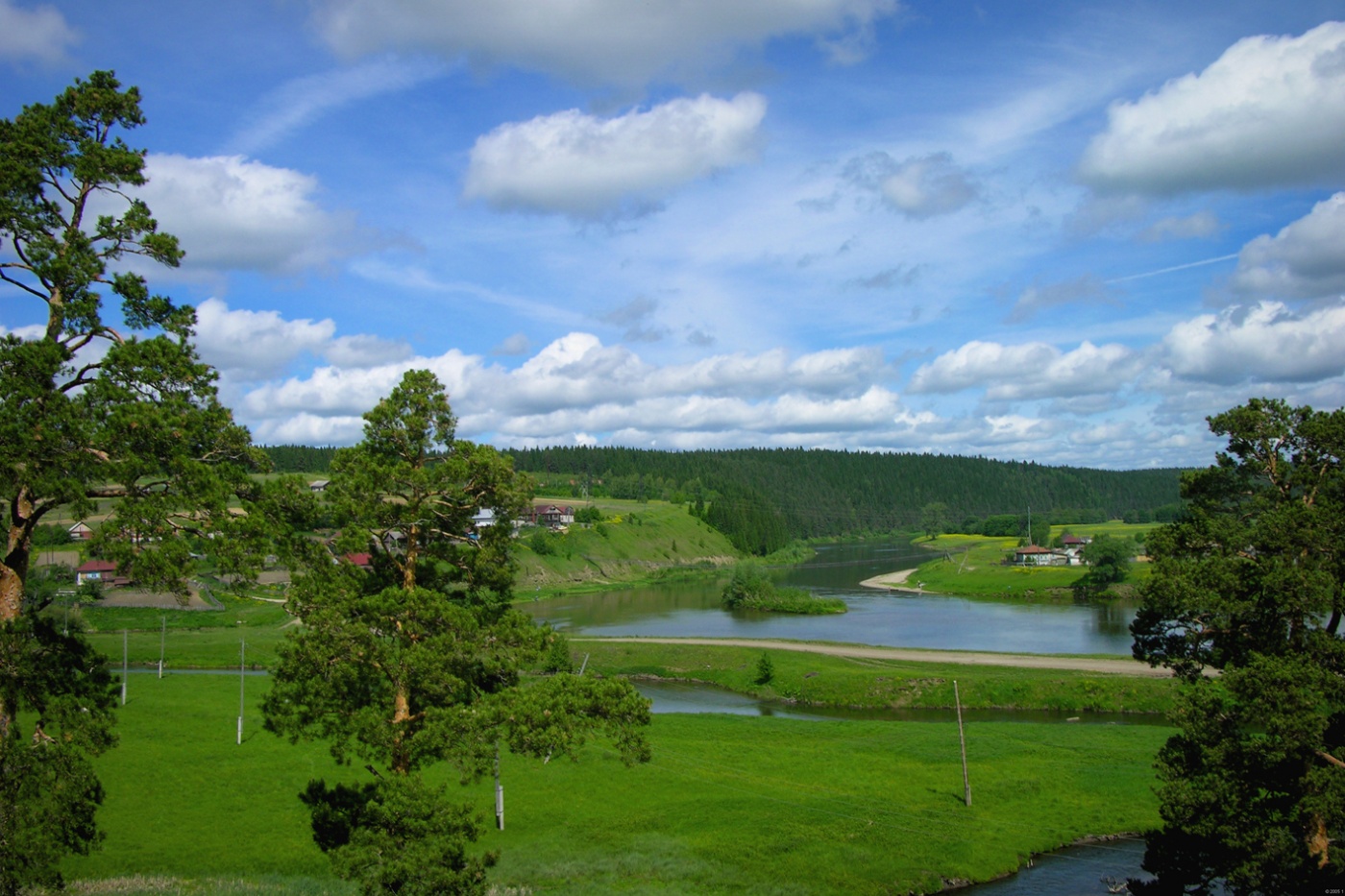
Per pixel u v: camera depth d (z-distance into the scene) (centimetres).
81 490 2048
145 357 2248
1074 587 14500
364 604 2483
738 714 6750
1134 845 4159
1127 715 6869
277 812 4238
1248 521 2923
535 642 2705
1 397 2066
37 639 2258
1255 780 2702
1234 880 2714
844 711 7444
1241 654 2848
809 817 4291
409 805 2322
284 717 2558
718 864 3700
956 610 13275
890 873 3703
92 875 3384
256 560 2259
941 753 5434
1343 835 2808
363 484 2577
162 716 6041
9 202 2242
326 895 2970
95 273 2339
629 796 4606
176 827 4012
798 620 12456
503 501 2770
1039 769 5138
